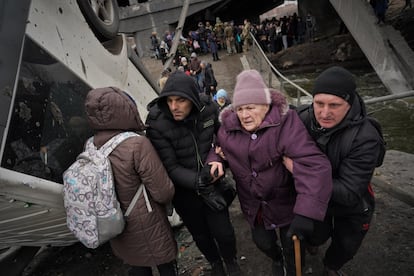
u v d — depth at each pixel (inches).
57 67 84.5
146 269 91.4
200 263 118.1
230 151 77.9
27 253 108.0
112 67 131.6
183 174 81.2
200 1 875.4
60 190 71.4
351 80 64.1
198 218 93.0
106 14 148.6
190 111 78.3
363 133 68.7
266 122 71.6
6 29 67.6
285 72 725.3
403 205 129.0
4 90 61.9
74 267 126.8
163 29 919.7
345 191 70.7
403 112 308.0
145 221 76.4
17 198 63.1
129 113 73.5
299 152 69.1
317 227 85.8
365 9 482.3
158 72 689.6
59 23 95.5
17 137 63.2
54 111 78.3
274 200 79.4
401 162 161.2
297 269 79.6
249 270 110.8
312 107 75.4
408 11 593.9
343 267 104.4
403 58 435.5
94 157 70.5
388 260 103.7
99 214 69.0
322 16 720.3
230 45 729.0
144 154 72.1
